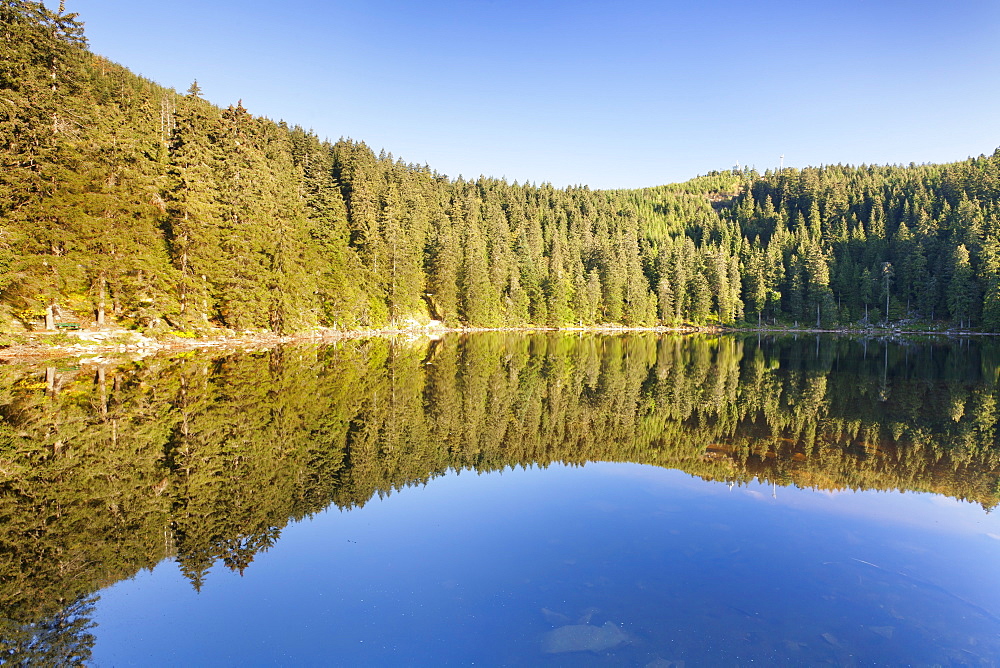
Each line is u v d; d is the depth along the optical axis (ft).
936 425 52.65
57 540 25.08
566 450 43.42
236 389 64.49
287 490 32.40
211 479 33.68
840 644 17.72
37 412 48.98
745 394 72.28
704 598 20.56
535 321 262.88
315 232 170.30
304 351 114.73
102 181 100.99
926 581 21.99
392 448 42.39
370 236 186.60
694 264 289.74
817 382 84.12
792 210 363.97
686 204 444.55
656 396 70.44
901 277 256.73
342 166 223.51
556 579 22.06
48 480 32.76
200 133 150.92
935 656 17.15
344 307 167.94
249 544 25.39
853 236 290.97
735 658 16.93
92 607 20.03
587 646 17.57
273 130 221.46
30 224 86.28
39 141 92.48
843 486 34.50
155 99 201.46
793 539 26.03
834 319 258.37
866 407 62.44
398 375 83.97
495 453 42.14
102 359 86.89
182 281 114.42
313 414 52.85
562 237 305.94
